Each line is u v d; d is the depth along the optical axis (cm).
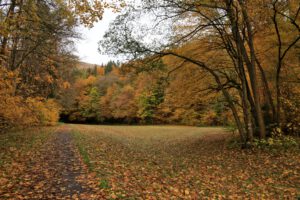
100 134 2512
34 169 784
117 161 1027
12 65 1592
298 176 817
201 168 1012
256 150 1207
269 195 673
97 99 6606
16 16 1122
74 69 2947
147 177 797
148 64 1260
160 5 1147
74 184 645
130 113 5881
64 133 2236
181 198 618
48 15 1344
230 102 1428
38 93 2505
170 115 5084
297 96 1427
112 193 575
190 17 1307
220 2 1144
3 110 1399
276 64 1445
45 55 1717
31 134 1816
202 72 1528
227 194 682
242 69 1314
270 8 1125
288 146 1174
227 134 2212
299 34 1241
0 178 655
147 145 2061
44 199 537
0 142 1255
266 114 1466
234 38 1274
